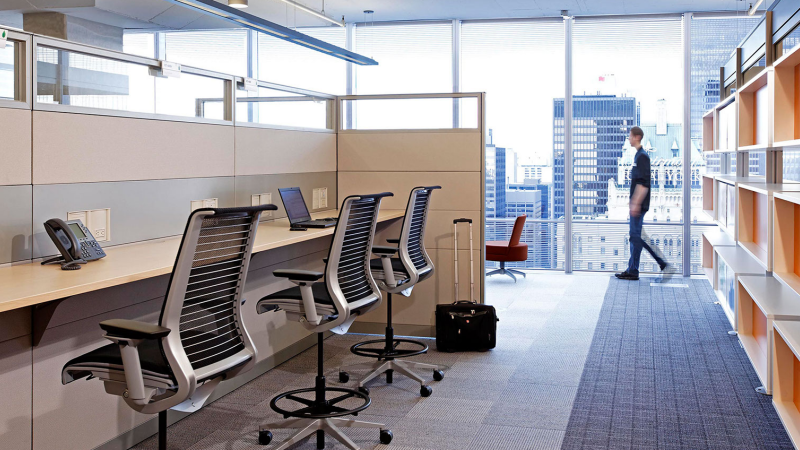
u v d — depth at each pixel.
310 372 4.19
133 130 3.12
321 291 3.18
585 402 3.62
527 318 5.71
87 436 2.80
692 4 7.15
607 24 7.79
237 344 2.41
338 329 3.08
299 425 3.03
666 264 7.81
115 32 8.10
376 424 3.08
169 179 3.37
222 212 2.11
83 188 2.84
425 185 5.10
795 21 3.21
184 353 2.12
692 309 6.00
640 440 3.10
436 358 4.50
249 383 3.97
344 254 3.14
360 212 3.17
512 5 7.29
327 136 5.09
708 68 7.57
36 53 2.61
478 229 5.05
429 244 5.13
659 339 4.95
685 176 7.68
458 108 8.12
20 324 2.45
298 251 4.57
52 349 2.61
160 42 8.63
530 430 3.23
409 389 3.86
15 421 2.45
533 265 8.23
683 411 3.46
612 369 4.22
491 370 4.22
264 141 4.22
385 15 7.82
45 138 2.65
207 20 7.97
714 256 5.84
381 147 5.18
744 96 4.38
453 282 5.09
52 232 2.51
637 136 7.38
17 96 2.56
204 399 2.29
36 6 7.28
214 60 8.59
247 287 3.95
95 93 5.13
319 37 8.40
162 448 2.25
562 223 8.09
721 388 3.82
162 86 5.75
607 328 5.32
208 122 3.66
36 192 2.61
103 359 2.15
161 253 2.86
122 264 2.57
